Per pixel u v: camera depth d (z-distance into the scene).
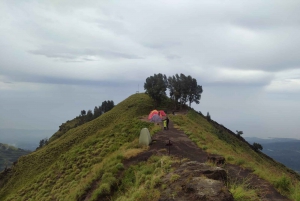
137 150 17.44
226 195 6.04
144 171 12.45
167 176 8.48
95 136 34.94
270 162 49.59
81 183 15.73
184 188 6.81
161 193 7.22
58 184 21.39
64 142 49.09
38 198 20.78
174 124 32.84
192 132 25.08
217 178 7.77
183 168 8.55
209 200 5.86
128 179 12.96
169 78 66.56
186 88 64.19
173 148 17.67
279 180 8.96
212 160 12.41
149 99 69.75
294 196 7.84
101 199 11.84
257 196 7.76
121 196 10.93
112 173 13.93
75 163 25.03
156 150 17.23
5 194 35.94
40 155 46.38
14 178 40.91
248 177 9.92
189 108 67.25
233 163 12.36
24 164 45.47
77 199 13.50
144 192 8.16
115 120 56.06
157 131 26.34
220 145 23.38
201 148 17.75
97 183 14.03
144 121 35.91
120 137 29.66
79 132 53.28
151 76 64.94
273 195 8.12
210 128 48.81
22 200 23.25
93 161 23.05
